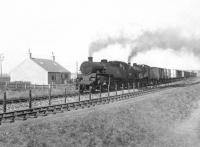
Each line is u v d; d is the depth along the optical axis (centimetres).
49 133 1558
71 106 2436
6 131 1447
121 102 3084
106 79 4022
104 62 4234
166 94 4138
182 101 3928
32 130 1534
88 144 1619
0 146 1273
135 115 2547
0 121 1670
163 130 2416
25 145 1353
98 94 3622
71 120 1847
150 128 2359
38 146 1391
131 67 4841
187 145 2069
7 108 2436
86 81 3784
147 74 5384
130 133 2047
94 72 3853
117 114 2348
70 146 1515
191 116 3162
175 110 3281
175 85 6231
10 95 3319
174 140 2161
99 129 1873
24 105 2628
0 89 3888
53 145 1452
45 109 2170
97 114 2164
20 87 4325
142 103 3080
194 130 2497
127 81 4684
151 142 2045
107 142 1758
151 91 4466
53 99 3081
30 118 1869
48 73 6047
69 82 6316
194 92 5078
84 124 1842
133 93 3747
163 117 2847
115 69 4291
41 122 1698
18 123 1653
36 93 3622
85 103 2639
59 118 1881
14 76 6269
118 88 4438
